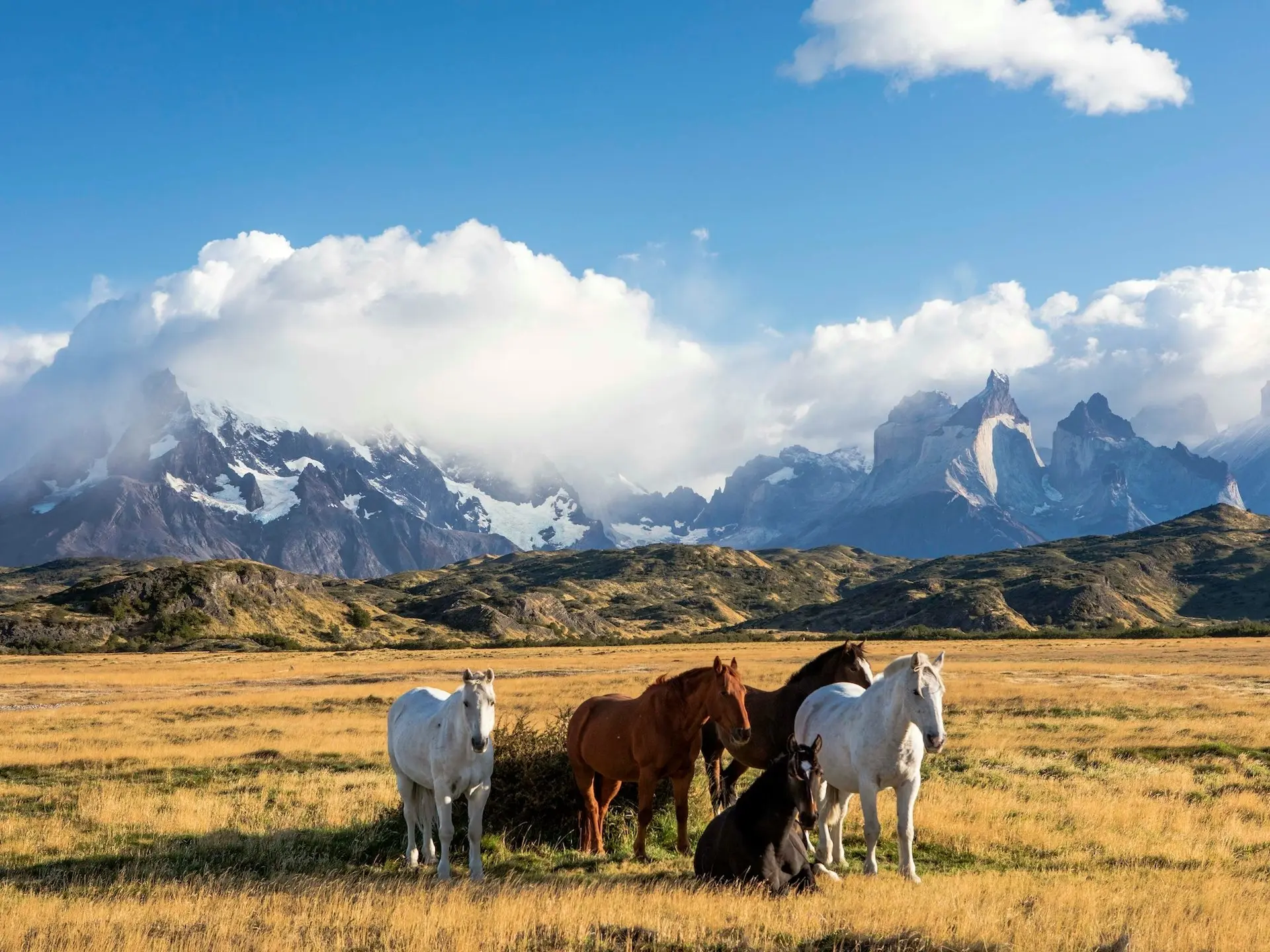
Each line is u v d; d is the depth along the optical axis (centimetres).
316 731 2895
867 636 12731
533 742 1519
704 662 7006
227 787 1917
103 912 998
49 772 2158
